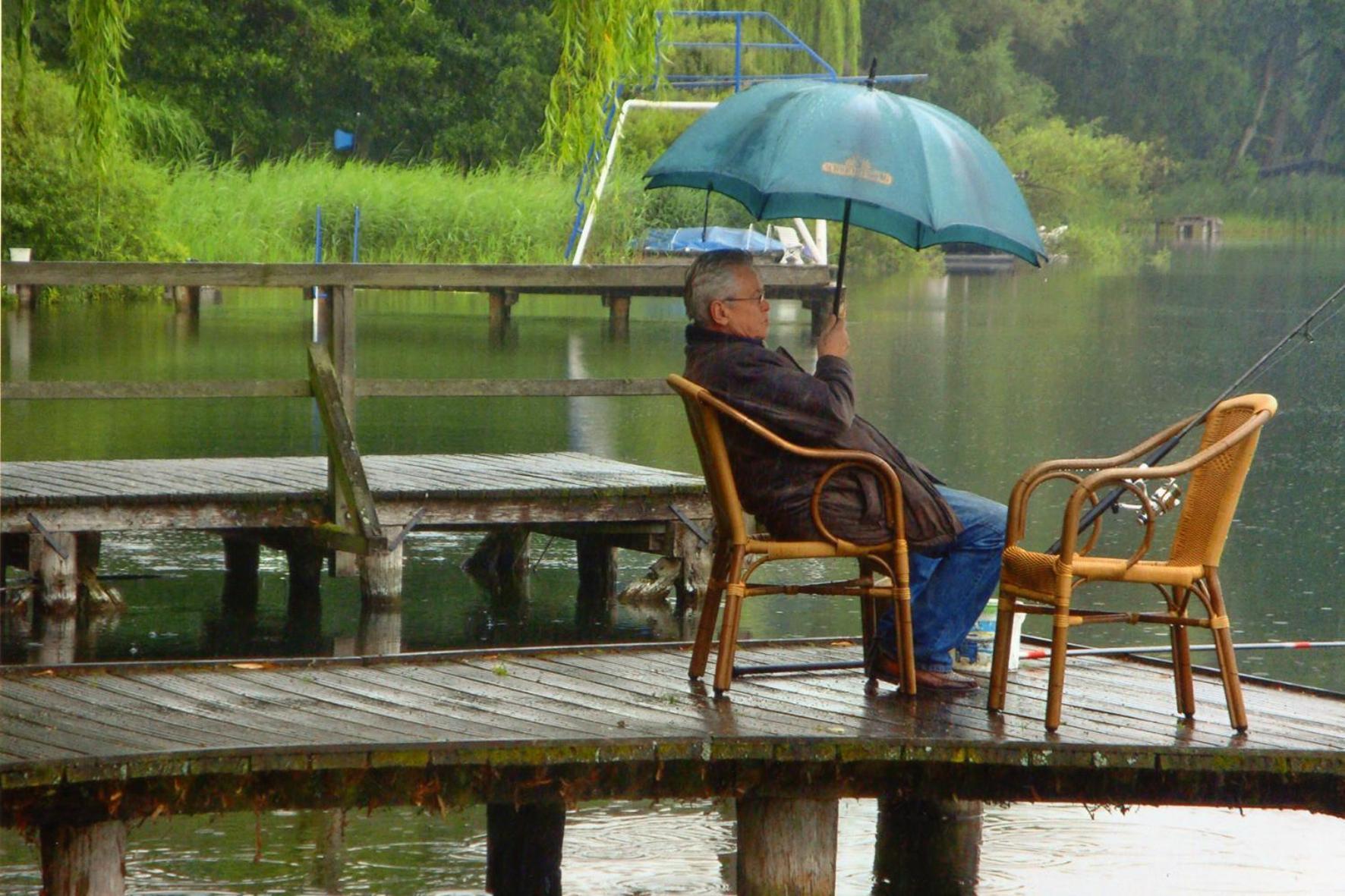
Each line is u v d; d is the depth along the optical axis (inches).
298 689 626.2
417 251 3777.1
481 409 2015.3
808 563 1262.3
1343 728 603.5
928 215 605.3
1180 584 592.7
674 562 1082.7
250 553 1133.1
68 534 983.0
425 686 634.8
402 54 5019.7
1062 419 1993.1
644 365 2436.0
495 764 539.8
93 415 1860.2
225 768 522.9
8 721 566.3
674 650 712.4
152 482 1050.7
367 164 4753.9
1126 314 3681.1
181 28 4741.6
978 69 7057.1
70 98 3216.0
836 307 652.7
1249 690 668.1
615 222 3735.2
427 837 669.9
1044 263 636.1
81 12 1058.1
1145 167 7819.9
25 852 638.5
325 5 5027.1
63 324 2913.4
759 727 572.7
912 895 631.2
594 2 1041.5
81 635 949.2
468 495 1029.2
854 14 4660.4
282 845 656.4
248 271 1016.9
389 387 1050.1
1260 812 730.2
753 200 679.1
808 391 602.9
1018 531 607.5
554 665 678.5
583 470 1145.4
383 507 1017.5
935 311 3777.1
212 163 4586.6
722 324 614.5
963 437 1827.0
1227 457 591.2
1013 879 645.9
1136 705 631.8
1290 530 1375.5
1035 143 6825.8
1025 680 673.0
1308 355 2829.7
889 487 609.0
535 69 5187.0
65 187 3211.1
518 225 3804.1
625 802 720.3
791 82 654.5
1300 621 1070.4
